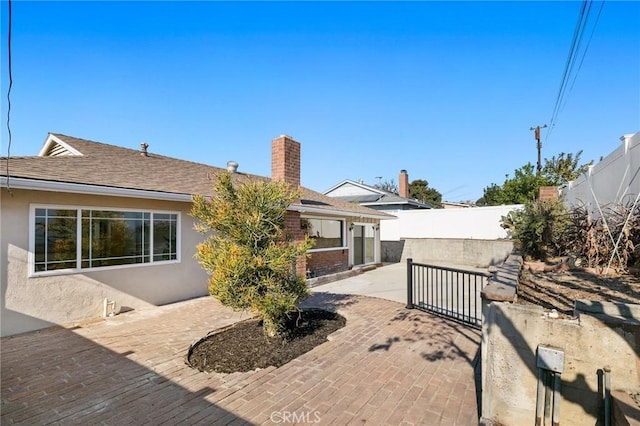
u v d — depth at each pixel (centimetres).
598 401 246
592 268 596
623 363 239
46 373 409
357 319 643
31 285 572
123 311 689
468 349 491
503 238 1612
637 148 645
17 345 504
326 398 352
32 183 518
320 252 1205
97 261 655
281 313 503
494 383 285
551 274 579
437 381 391
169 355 466
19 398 350
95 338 533
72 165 689
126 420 311
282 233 523
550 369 254
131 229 712
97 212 657
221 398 351
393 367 430
